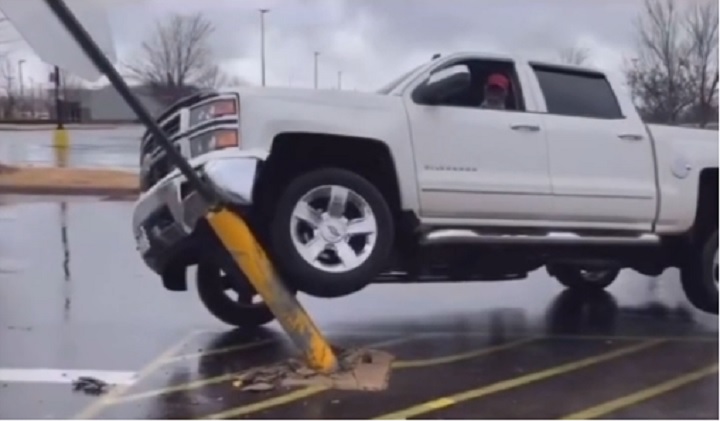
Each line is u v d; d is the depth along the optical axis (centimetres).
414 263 711
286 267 641
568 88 738
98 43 570
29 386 593
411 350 698
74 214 1798
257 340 733
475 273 746
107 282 1023
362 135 657
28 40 548
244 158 623
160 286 994
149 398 565
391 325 803
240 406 547
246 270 595
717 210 787
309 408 541
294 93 650
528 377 616
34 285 1002
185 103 667
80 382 601
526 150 704
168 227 654
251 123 631
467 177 687
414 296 971
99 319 817
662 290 1023
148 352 689
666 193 752
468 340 738
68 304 890
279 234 640
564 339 743
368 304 916
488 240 694
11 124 3578
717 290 795
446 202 684
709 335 758
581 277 985
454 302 934
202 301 771
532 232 715
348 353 654
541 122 712
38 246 1336
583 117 734
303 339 605
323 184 650
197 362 658
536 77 726
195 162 631
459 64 707
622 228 745
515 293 998
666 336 755
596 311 884
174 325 793
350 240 657
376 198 660
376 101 670
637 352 692
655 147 750
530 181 704
